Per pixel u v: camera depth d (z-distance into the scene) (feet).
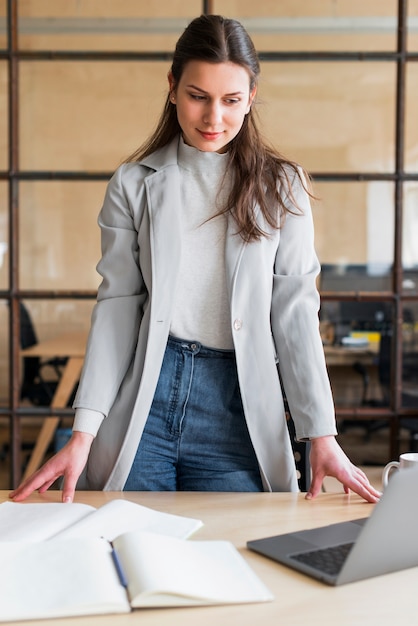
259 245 4.71
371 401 10.20
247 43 4.35
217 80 4.24
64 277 12.05
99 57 10.50
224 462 4.83
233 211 4.74
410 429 10.08
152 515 3.71
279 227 4.76
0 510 3.81
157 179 4.83
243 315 4.69
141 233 4.81
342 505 4.09
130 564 2.90
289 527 3.69
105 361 4.70
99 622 2.65
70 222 11.68
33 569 2.91
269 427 4.72
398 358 10.14
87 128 12.10
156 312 4.71
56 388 10.26
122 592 2.79
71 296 10.41
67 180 11.43
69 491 4.21
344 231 11.60
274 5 10.57
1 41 10.28
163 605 2.74
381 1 10.23
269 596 2.84
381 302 10.32
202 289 4.77
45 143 11.75
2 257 10.28
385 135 13.07
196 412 4.79
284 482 4.75
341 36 10.42
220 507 4.03
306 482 4.97
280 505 4.08
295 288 4.74
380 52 10.32
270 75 13.50
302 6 10.47
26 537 3.40
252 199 4.70
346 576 2.98
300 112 13.80
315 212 11.95
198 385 4.78
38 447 10.21
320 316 10.47
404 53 10.11
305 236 4.82
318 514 3.92
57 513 3.74
